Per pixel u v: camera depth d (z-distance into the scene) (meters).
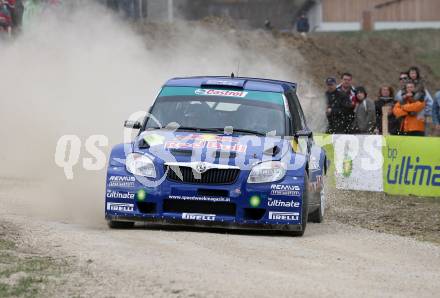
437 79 130.38
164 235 31.45
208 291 22.98
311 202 36.53
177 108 36.34
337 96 62.75
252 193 32.59
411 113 61.69
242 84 37.56
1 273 24.80
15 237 30.03
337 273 26.14
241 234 32.91
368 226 38.41
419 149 54.28
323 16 166.50
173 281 24.02
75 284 23.75
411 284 25.19
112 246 28.81
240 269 25.88
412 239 34.19
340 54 122.12
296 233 33.34
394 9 166.50
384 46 131.25
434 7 166.50
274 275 25.23
